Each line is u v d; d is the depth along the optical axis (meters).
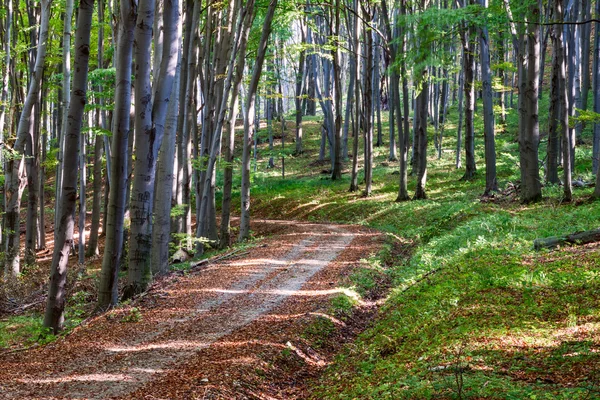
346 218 31.66
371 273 15.42
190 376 7.67
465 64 30.92
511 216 18.77
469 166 32.66
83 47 11.00
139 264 13.29
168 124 15.77
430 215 25.42
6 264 20.69
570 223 15.98
